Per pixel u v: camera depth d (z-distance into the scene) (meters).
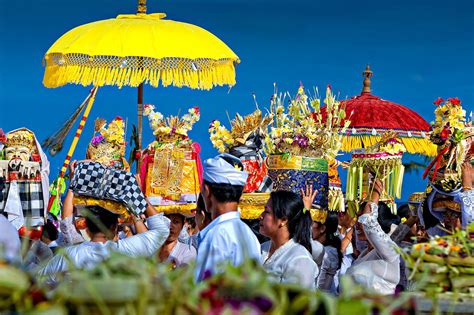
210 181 5.61
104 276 3.14
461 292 4.69
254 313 3.05
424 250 4.80
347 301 3.15
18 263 3.41
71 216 6.79
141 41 8.24
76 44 8.24
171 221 8.33
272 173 8.30
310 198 7.99
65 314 3.09
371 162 8.23
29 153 7.88
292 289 3.21
